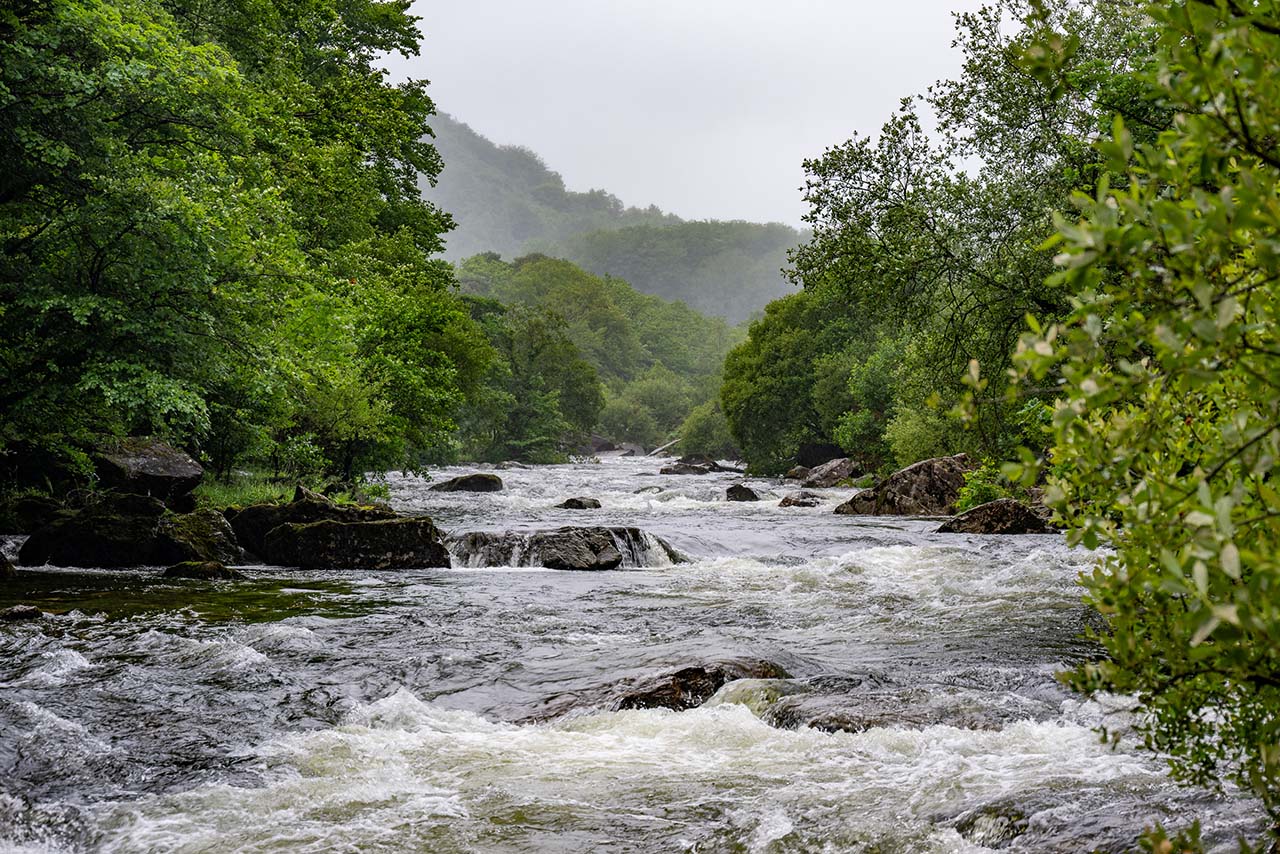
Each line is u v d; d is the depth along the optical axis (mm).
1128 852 3963
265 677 8695
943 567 17125
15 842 5215
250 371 19594
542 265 184375
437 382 34250
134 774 6191
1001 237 19984
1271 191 1764
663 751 6574
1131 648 2373
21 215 17938
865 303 21672
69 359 17375
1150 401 2219
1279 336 1941
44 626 10570
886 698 7484
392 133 37750
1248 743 2781
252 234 22188
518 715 7754
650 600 13875
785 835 4816
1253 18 1812
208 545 17000
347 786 5930
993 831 4547
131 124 19094
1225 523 1710
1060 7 17516
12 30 16828
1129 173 1942
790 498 35969
